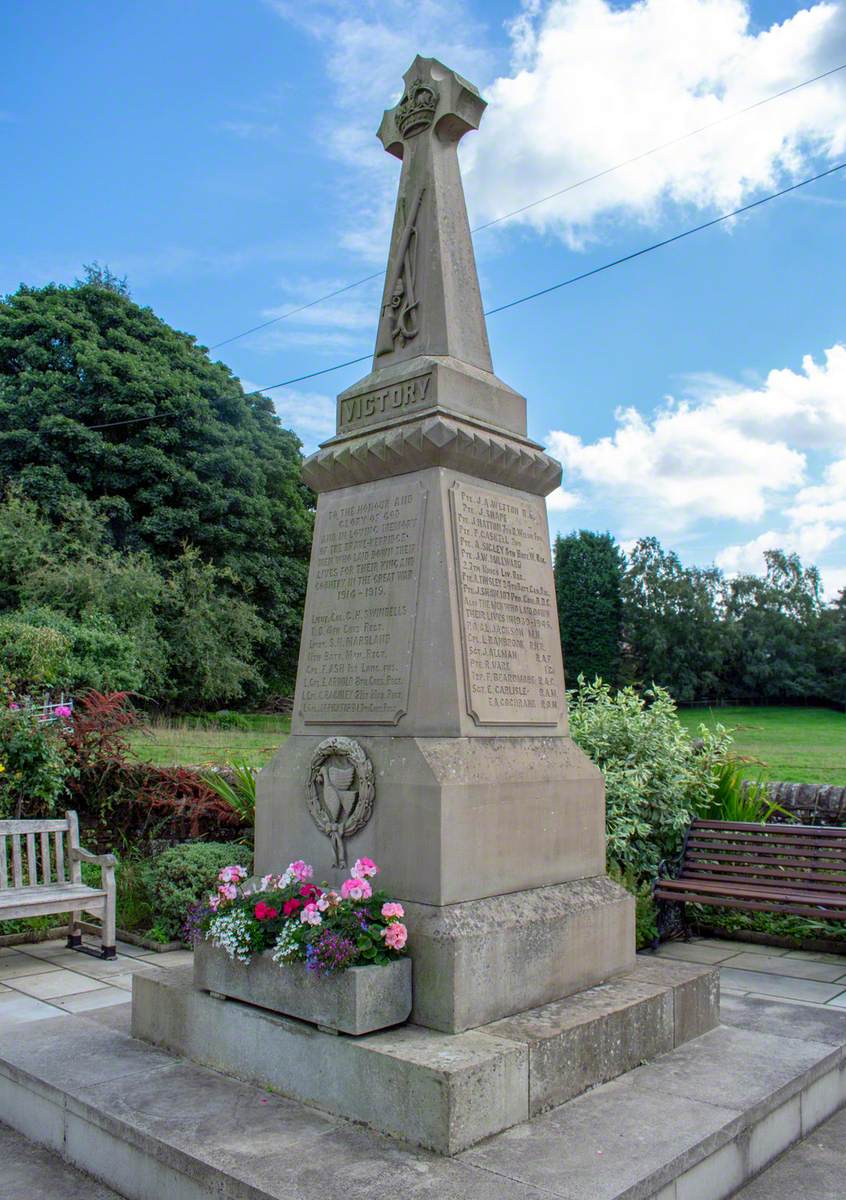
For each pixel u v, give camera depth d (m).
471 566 4.30
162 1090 3.68
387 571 4.38
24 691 13.80
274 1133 3.27
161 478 28.47
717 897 6.90
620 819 7.25
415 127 4.98
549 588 4.78
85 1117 3.56
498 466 4.52
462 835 3.84
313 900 3.85
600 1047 3.74
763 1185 3.46
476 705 4.13
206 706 29.77
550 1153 3.10
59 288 30.11
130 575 24.44
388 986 3.55
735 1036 4.36
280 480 32.31
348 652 4.46
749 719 39.62
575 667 45.56
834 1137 3.88
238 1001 3.92
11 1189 3.45
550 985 3.97
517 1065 3.35
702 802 7.96
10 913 6.14
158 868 7.16
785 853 7.06
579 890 4.34
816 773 15.34
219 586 29.30
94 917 7.48
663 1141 3.19
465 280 4.87
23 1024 4.61
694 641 46.91
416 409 4.47
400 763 3.98
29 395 27.44
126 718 8.97
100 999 5.60
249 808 8.21
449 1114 3.09
